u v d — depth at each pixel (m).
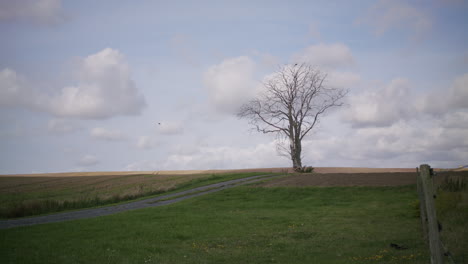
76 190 53.16
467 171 15.28
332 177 42.84
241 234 17.45
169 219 22.56
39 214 30.53
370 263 11.19
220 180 51.91
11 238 16.70
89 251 13.83
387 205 26.16
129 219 22.72
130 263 12.16
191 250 14.28
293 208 27.95
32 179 77.62
